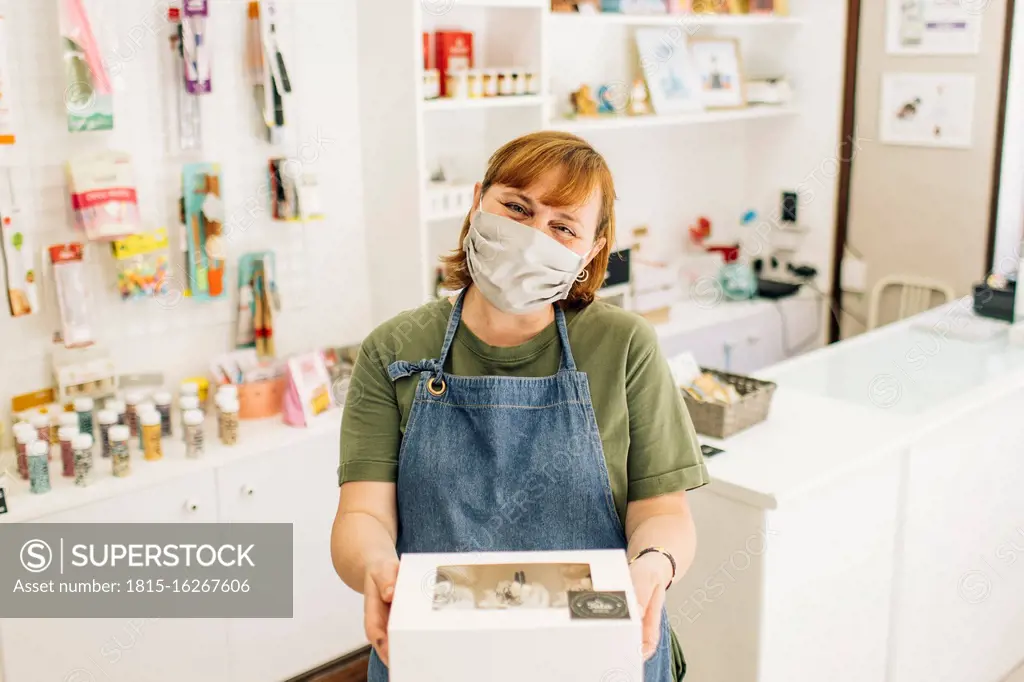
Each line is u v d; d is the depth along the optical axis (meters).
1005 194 4.22
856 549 2.42
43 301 2.88
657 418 1.42
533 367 1.43
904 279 4.55
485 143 3.87
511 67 3.66
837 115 4.64
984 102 4.18
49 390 2.94
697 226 4.86
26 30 2.73
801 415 2.64
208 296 3.14
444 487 1.39
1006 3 4.05
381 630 1.21
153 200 3.05
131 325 3.08
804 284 4.79
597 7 4.00
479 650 1.12
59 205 2.86
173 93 3.02
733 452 2.36
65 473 2.70
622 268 4.12
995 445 2.88
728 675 2.26
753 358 4.55
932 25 4.27
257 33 3.14
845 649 2.46
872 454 2.36
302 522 3.04
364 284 3.62
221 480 2.85
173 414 3.14
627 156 4.47
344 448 1.45
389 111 3.37
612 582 1.21
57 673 2.65
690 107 4.35
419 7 3.20
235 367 3.14
